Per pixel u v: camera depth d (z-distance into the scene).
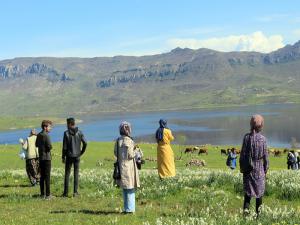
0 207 15.21
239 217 11.38
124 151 13.46
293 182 17.72
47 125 17.03
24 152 21.75
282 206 14.96
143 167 51.34
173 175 20.00
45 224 11.95
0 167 47.81
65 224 11.95
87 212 13.93
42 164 16.91
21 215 13.52
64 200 16.41
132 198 13.66
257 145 11.89
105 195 17.39
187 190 17.23
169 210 14.02
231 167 46.19
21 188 20.05
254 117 12.08
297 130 179.62
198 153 72.88
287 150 78.12
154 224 11.30
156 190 17.05
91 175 21.95
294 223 10.50
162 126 20.17
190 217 11.72
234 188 17.25
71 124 17.23
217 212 12.61
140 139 173.62
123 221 12.19
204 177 19.17
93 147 73.31
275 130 185.88
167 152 19.97
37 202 16.11
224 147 84.56
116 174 13.51
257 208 12.05
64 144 17.23
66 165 17.42
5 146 74.00
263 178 11.99
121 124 13.62
